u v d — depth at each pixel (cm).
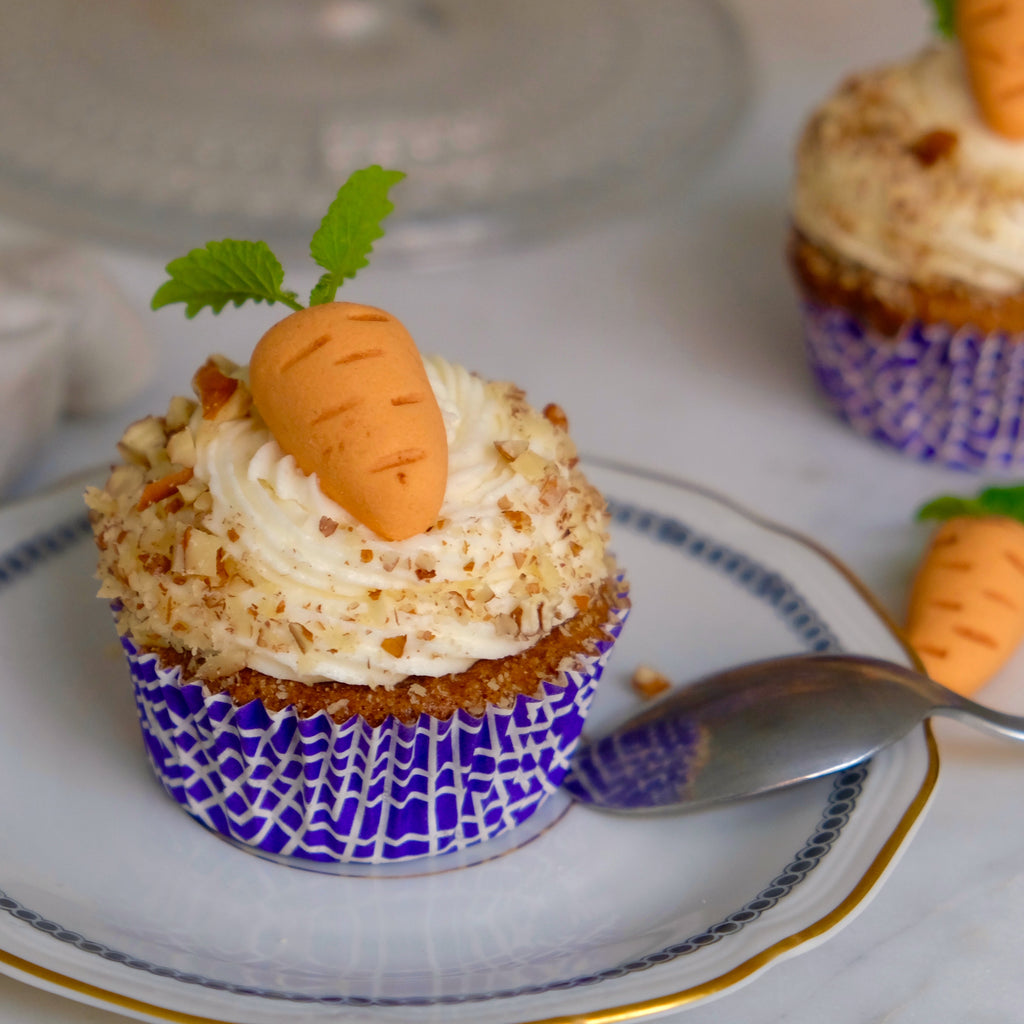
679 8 65
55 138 53
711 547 40
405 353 34
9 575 39
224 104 55
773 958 32
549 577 34
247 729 34
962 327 42
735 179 56
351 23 59
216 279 35
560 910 35
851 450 46
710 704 37
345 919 34
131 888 34
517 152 55
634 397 47
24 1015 33
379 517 33
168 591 34
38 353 41
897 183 42
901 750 35
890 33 65
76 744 37
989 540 40
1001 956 34
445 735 34
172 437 35
